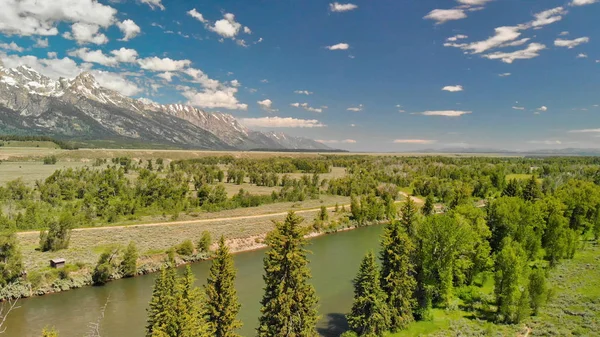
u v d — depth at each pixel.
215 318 42.06
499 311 57.28
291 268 44.25
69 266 76.62
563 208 86.31
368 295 51.84
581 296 62.91
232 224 119.88
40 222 107.44
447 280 60.41
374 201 148.75
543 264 79.50
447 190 175.88
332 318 61.91
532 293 56.84
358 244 111.56
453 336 51.19
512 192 140.12
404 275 55.16
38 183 155.88
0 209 107.25
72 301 67.56
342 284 77.38
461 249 61.94
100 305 66.19
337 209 146.88
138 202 135.12
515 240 78.19
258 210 145.38
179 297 34.25
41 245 84.69
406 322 54.47
